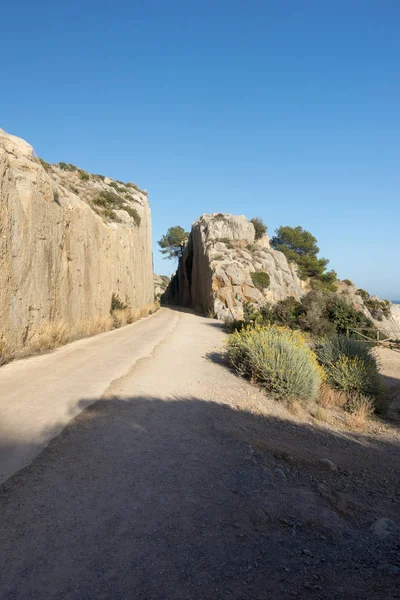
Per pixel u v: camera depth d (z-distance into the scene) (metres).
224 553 3.68
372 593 3.33
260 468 5.86
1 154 12.48
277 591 3.23
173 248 91.06
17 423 6.20
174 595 3.04
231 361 13.00
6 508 3.98
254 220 55.78
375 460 7.80
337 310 28.20
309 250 63.06
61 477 4.74
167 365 12.40
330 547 4.19
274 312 27.97
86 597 2.93
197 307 54.62
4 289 12.26
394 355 21.94
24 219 13.84
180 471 5.25
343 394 12.29
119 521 3.97
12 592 2.91
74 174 40.69
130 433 6.38
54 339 15.02
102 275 25.14
